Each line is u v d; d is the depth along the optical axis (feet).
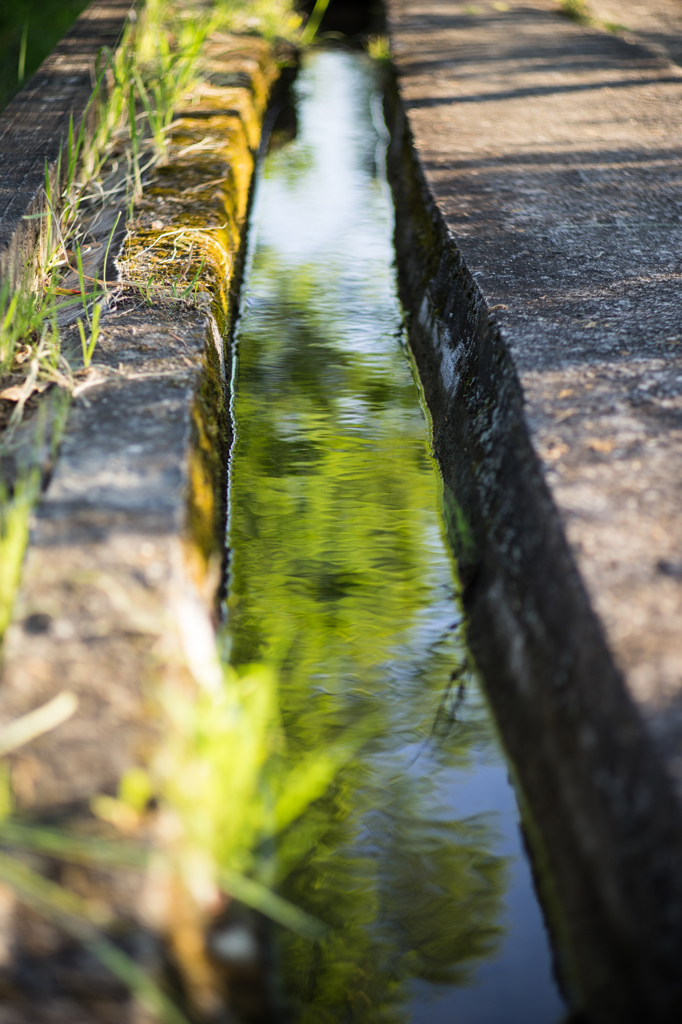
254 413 8.85
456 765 5.45
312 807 5.19
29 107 11.51
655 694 4.11
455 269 8.95
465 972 4.47
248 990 3.83
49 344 6.89
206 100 14.14
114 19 15.69
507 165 11.25
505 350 6.96
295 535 7.24
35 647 4.42
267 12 20.57
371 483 7.90
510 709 5.48
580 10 20.75
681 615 4.47
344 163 15.57
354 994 4.37
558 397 6.25
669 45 18.20
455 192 10.46
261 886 4.27
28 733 4.05
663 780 3.82
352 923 4.65
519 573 5.65
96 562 4.87
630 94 14.20
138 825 3.78
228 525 7.21
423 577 6.88
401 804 5.24
